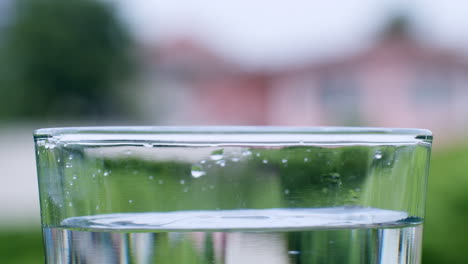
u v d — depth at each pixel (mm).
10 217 5562
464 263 2533
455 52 13883
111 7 18938
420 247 513
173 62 19125
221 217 451
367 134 466
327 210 459
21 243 4105
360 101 14258
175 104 19047
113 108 18953
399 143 477
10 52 18062
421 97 13883
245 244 451
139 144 451
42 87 18219
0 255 3701
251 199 455
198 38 19453
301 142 458
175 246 449
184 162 452
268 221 452
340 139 462
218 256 448
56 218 477
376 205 469
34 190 6656
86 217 458
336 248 459
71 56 18375
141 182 451
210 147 455
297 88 15578
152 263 449
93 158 456
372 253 466
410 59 13914
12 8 18109
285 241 454
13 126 16750
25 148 8172
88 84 18641
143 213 450
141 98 19219
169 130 469
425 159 504
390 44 14008
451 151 2902
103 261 455
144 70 19406
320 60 14891
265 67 16844
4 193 6477
